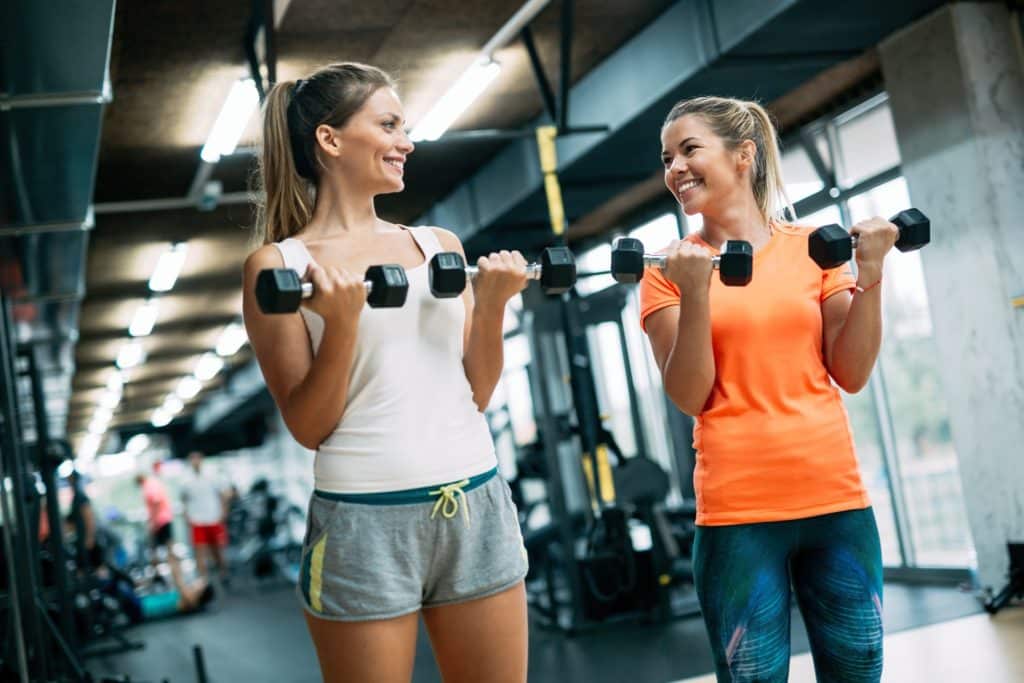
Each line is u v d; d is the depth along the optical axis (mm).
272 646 8203
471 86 6500
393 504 1581
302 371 1623
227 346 16422
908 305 7305
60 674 7348
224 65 6371
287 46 6352
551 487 6961
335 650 1584
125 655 8789
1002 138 5945
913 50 6199
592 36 6844
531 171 8305
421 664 6047
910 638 5180
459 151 8766
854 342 1931
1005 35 6035
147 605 11898
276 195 1788
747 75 6352
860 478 1933
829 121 7605
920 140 6250
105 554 13438
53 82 4203
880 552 1942
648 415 11203
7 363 6340
